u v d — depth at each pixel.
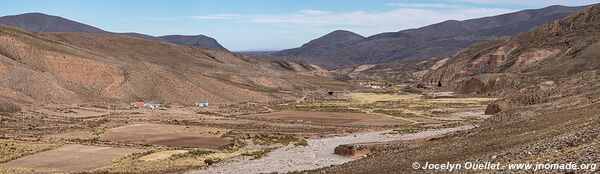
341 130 103.50
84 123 108.25
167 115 129.38
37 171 53.91
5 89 129.50
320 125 113.44
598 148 24.16
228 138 90.31
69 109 130.50
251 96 193.75
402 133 90.06
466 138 50.56
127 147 74.88
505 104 119.94
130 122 111.94
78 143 78.00
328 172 44.34
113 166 57.00
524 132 42.50
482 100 169.00
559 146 28.42
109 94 157.38
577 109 51.62
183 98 169.12
